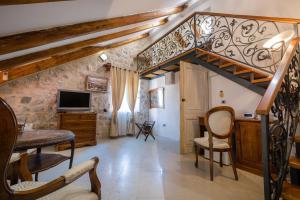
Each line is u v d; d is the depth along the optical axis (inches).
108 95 224.5
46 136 59.5
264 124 44.3
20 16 72.7
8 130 23.3
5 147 23.2
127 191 76.7
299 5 106.9
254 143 100.0
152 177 92.9
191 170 103.7
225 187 80.7
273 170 49.1
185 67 153.2
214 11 174.2
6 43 85.6
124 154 140.4
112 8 99.1
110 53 231.5
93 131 177.2
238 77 120.0
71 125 163.5
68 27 104.0
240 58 140.3
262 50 124.3
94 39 161.8
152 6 129.9
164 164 115.0
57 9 76.4
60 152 146.5
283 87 54.5
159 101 241.9
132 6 109.1
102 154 140.3
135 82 247.3
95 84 211.8
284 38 91.0
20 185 38.6
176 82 215.2
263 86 105.1
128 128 235.6
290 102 59.7
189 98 151.2
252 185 83.0
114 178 91.4
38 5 67.3
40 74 174.6
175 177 92.9
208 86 164.4
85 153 143.5
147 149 158.4
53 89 181.8
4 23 75.2
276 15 119.0
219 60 128.4
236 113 136.6
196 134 151.3
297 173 56.1
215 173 98.8
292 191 50.6
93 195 37.4
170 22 242.1
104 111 219.0
